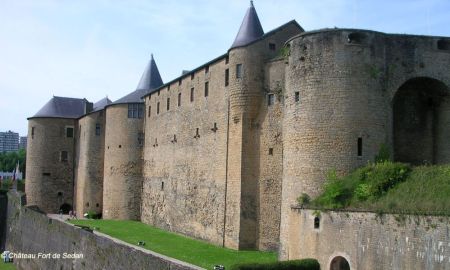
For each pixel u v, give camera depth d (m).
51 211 68.44
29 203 68.44
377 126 28.30
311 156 28.56
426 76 29.77
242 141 36.53
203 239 41.28
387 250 21.53
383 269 21.66
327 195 26.23
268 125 35.75
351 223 23.47
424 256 19.97
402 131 31.36
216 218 39.34
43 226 39.00
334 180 27.52
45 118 69.31
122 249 24.41
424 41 30.03
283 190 30.34
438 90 30.77
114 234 44.06
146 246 36.91
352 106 28.08
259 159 36.12
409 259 20.55
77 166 68.31
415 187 23.23
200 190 42.66
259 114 36.53
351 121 28.00
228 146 38.09
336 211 24.42
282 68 35.19
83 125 66.38
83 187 64.06
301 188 28.70
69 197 69.38
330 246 24.55
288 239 28.62
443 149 30.67
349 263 23.39
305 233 26.34
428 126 31.62
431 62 29.95
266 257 32.00
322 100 28.61
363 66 28.42
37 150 69.06
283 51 34.88
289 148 29.91
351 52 28.45
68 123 70.19
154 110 55.22
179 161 47.56
